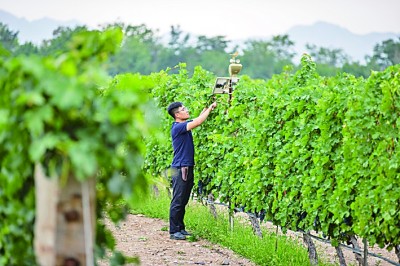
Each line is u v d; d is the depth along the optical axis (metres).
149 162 19.08
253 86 15.77
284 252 12.58
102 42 5.57
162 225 16.98
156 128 5.66
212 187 16.41
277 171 12.65
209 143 16.08
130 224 17.03
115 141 5.14
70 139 5.20
